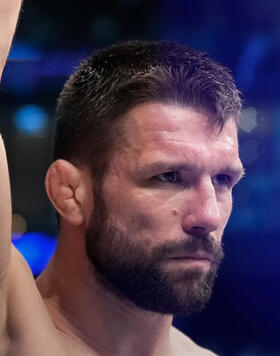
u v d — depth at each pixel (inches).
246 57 147.8
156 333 53.3
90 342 51.5
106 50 53.9
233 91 51.3
